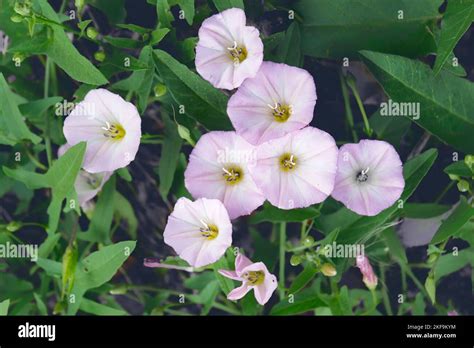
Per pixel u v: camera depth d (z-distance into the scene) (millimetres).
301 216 329
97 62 368
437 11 333
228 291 329
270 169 318
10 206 382
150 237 382
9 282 363
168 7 332
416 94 329
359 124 357
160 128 371
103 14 365
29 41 326
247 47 316
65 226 369
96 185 352
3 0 332
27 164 359
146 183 379
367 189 324
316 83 364
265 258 353
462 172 327
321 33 340
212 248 319
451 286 374
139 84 336
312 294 344
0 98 338
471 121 331
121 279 382
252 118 316
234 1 325
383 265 360
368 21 336
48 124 356
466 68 364
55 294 380
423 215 341
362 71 359
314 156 317
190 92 329
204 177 324
